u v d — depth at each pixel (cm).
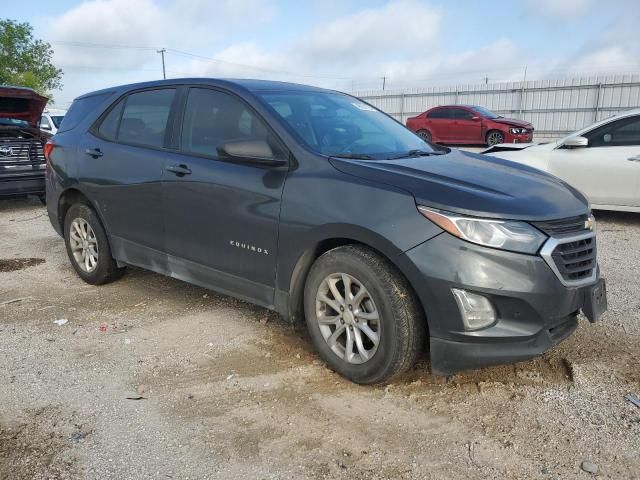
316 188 325
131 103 468
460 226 282
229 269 378
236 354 369
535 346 291
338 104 425
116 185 452
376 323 310
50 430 285
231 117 387
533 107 2845
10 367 353
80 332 406
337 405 307
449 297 282
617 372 341
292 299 348
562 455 264
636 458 261
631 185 750
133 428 287
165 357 366
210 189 377
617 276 530
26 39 4347
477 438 278
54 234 737
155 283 513
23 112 952
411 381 331
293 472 254
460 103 3067
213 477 250
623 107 2605
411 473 253
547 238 289
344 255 314
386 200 300
